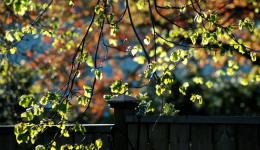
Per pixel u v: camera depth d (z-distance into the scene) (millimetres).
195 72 18406
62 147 6742
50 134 7973
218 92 18797
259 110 18891
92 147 6723
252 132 7047
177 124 7387
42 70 15656
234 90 18953
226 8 14266
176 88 12883
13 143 8172
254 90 18906
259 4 14188
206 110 18188
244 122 7035
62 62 15930
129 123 7590
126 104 7559
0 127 8219
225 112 18688
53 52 15914
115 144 7609
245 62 15938
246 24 6918
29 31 7055
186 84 7211
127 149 7602
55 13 15414
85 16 16188
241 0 14203
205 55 14820
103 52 17734
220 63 15414
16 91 12938
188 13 13305
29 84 15352
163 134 7449
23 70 15180
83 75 15500
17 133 6406
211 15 7023
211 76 18750
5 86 12906
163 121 7414
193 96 7059
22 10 6188
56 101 6328
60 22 15734
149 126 7523
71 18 15969
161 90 6707
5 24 12969
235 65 9078
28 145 8102
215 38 6828
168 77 6699
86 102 6551
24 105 6273
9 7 12383
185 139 7336
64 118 6535
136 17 15617
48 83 15766
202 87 18234
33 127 6426
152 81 7199
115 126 7609
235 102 18875
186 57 7215
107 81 17906
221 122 7133
